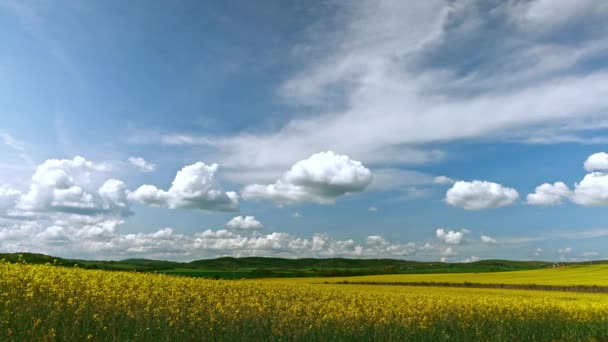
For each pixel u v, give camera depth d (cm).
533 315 2508
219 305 1800
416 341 1908
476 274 9331
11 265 1809
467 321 2281
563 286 5475
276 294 2430
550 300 3222
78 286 1730
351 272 10488
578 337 2275
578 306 2875
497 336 2052
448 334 2019
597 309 2781
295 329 1723
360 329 1859
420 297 2981
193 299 1969
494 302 2869
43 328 1238
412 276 8956
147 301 1720
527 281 6625
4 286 1547
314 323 1862
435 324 2162
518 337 2181
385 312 2147
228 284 2567
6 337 1170
